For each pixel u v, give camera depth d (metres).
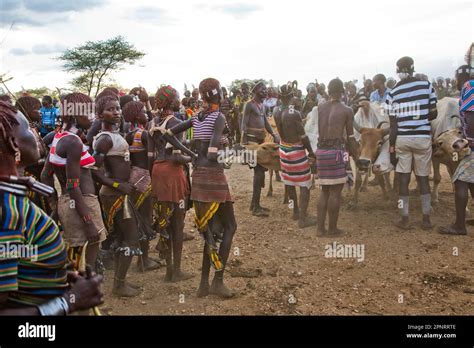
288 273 5.08
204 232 4.43
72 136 3.79
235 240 6.19
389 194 7.53
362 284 4.75
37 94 14.62
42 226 2.00
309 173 6.64
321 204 6.15
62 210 3.89
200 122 4.46
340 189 6.10
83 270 2.44
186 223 7.06
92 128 5.38
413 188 8.37
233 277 5.03
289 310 4.23
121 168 4.50
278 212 7.46
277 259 5.48
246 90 13.84
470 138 5.82
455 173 6.00
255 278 4.98
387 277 4.89
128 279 5.09
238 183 9.86
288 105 6.65
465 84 5.85
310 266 5.24
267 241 6.12
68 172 3.72
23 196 1.95
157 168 4.80
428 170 6.19
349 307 4.26
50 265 2.03
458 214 6.00
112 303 4.45
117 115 4.51
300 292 4.60
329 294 4.54
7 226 1.85
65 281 2.11
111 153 4.45
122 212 4.48
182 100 13.21
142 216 5.29
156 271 5.36
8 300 1.98
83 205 3.78
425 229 6.23
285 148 6.64
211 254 4.41
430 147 6.15
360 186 7.90
